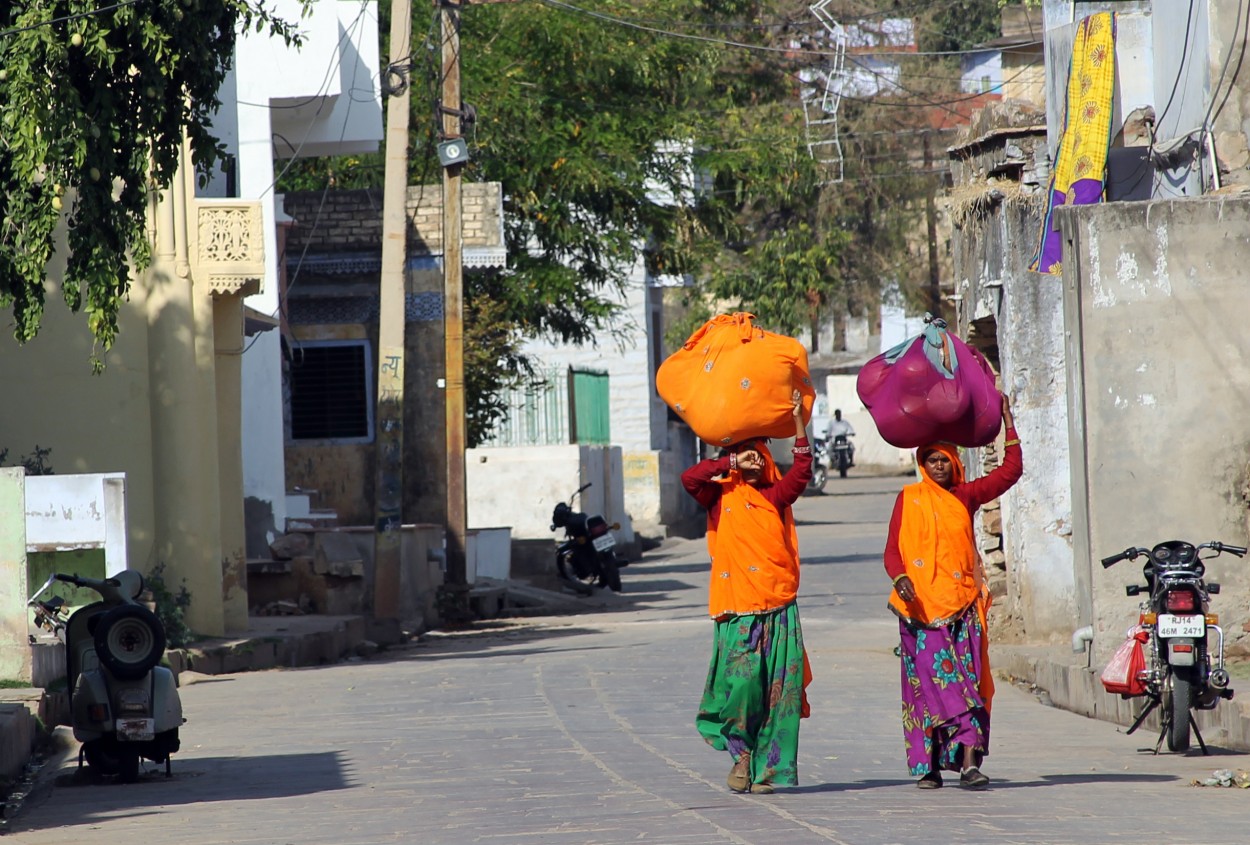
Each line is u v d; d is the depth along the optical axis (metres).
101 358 37.28
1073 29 33.50
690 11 81.81
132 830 16.78
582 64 70.38
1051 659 29.27
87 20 26.70
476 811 16.77
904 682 18.00
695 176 77.31
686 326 104.06
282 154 58.38
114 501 29.55
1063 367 33.38
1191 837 14.44
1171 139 32.06
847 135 97.12
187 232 38.00
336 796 18.58
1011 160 34.59
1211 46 29.73
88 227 27.97
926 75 97.00
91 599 30.25
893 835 14.47
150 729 20.92
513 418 79.31
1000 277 34.38
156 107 28.16
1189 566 21.62
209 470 38.25
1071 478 28.92
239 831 16.25
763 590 17.38
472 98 68.75
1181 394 27.08
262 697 30.70
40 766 22.84
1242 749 22.06
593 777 19.19
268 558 49.75
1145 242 27.22
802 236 96.44
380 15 74.62
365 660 40.59
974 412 17.80
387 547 45.16
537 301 70.44
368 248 62.47
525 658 38.09
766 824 15.21
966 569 17.89
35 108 26.17
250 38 52.72
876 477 134.00
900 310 110.62
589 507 74.00
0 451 37.03
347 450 62.53
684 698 28.73
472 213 63.94
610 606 56.31
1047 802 16.72
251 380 52.91
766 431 17.39
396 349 45.81
